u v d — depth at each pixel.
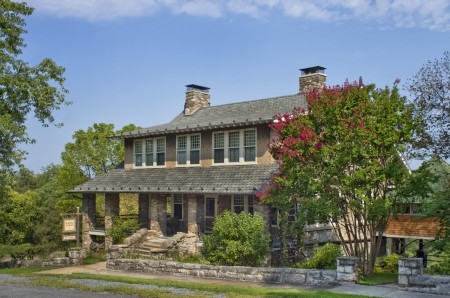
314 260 20.00
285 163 18.17
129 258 24.36
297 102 29.44
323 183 17.48
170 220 31.11
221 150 28.36
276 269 17.84
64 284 17.62
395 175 17.02
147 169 32.31
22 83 28.02
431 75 22.02
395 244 29.69
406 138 17.81
